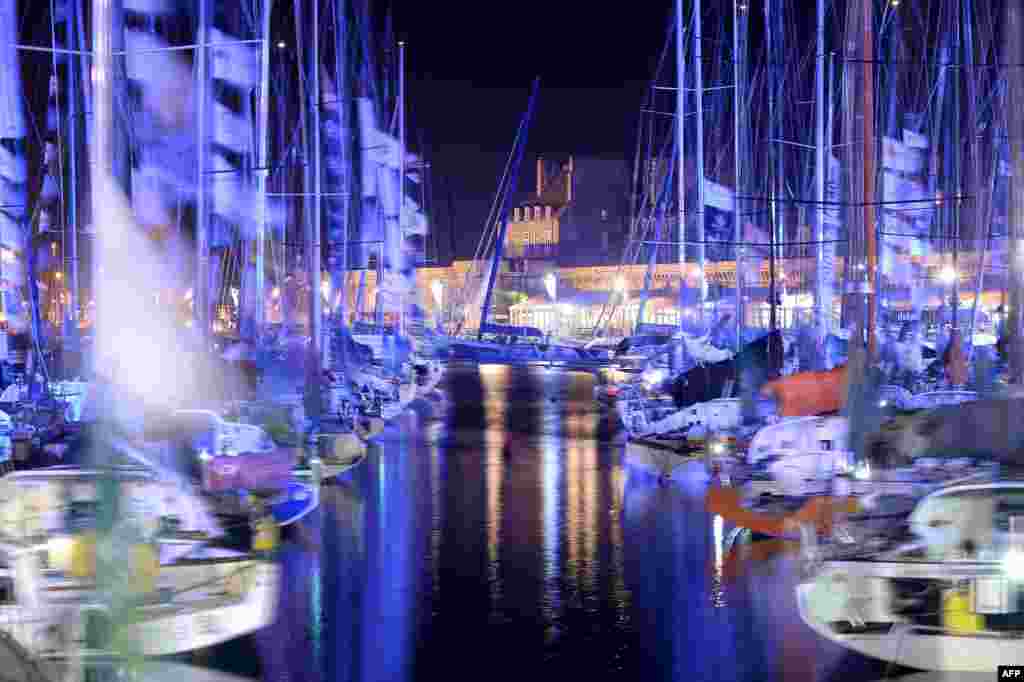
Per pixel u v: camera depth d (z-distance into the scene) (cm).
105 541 1237
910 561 1191
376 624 1406
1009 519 1255
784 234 5359
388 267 6288
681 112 4688
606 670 1232
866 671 1222
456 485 2608
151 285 2442
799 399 2408
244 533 1520
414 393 5050
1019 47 2455
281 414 2614
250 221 3803
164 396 2111
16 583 1212
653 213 5516
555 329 14975
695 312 5116
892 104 4641
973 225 4706
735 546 1881
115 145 2088
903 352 3559
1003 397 1709
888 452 1836
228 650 1299
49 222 3962
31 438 2534
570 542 1927
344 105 4878
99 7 1667
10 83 3272
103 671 1182
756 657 1274
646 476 2756
